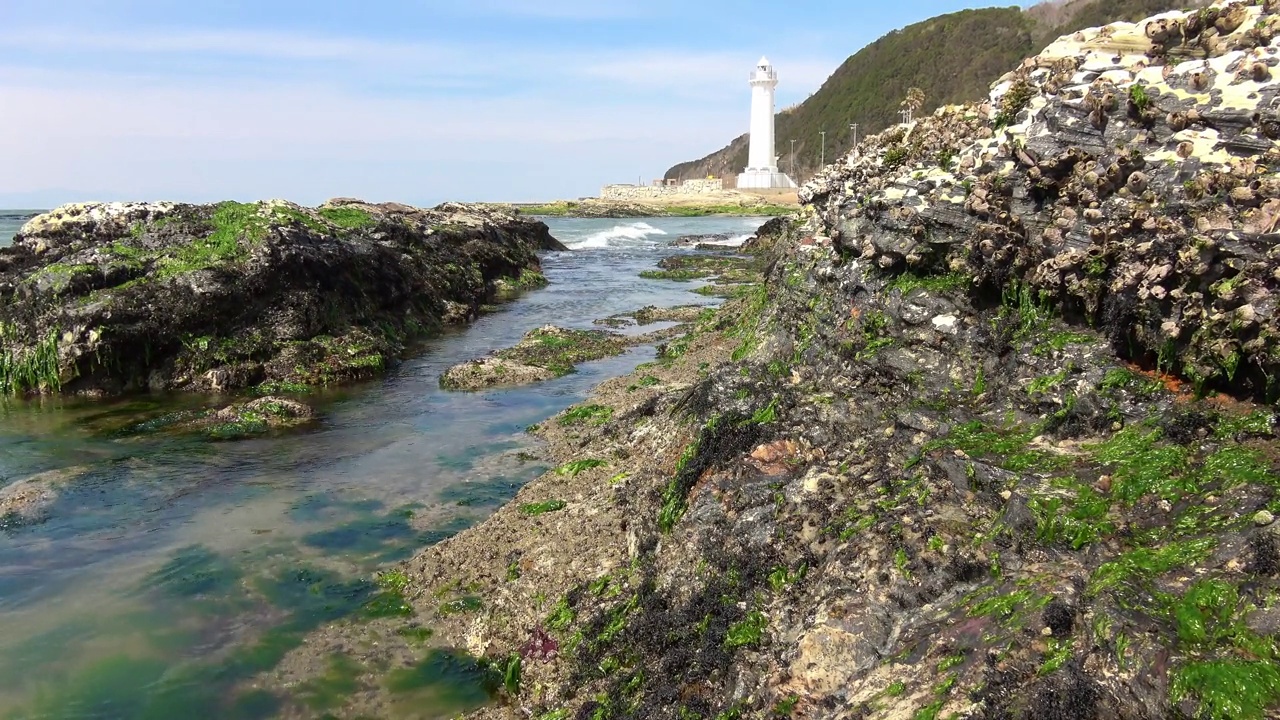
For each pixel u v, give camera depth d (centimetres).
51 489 1253
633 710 669
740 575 725
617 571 843
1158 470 629
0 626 881
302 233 2275
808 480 786
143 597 942
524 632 827
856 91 13825
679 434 1032
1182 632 476
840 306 1116
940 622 568
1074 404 762
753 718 588
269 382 1928
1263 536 515
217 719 740
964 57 12419
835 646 589
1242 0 887
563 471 1184
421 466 1351
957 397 880
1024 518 627
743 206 11369
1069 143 880
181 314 1942
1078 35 1062
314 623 888
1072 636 504
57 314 1852
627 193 14575
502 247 4062
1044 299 862
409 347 2403
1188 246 708
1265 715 423
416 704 759
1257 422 643
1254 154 743
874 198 1116
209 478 1311
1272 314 640
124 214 2356
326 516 1159
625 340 2338
